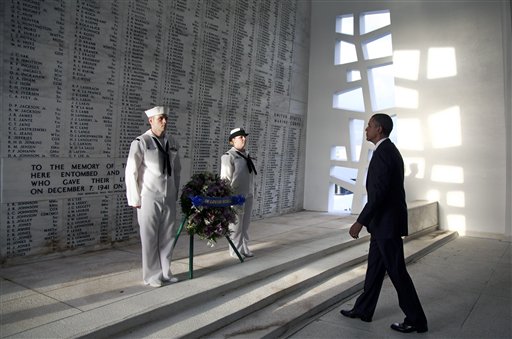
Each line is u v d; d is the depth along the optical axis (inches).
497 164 300.2
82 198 189.9
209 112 257.4
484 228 305.9
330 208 357.7
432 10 319.0
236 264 175.9
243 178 186.9
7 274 155.4
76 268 165.2
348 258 205.2
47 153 176.1
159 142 146.8
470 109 308.2
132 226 212.2
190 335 116.0
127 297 132.1
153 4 216.8
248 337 121.3
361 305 142.2
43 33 172.2
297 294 160.6
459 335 134.1
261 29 299.0
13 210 166.6
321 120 357.7
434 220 315.3
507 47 295.4
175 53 231.3
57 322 111.5
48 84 175.0
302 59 353.1
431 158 323.0
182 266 171.0
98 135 194.9
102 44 194.2
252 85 293.1
